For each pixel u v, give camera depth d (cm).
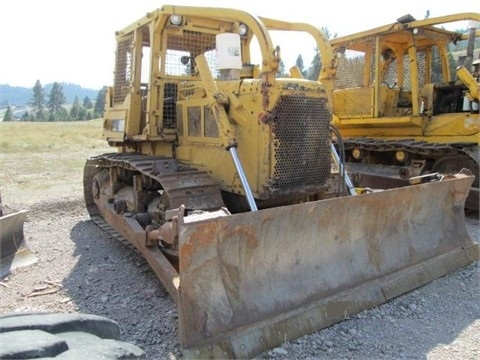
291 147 456
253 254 343
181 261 300
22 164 1448
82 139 2658
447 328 366
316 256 386
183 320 298
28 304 416
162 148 621
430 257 477
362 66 966
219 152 505
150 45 577
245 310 329
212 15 483
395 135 942
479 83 806
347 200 393
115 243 605
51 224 715
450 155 827
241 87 473
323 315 360
